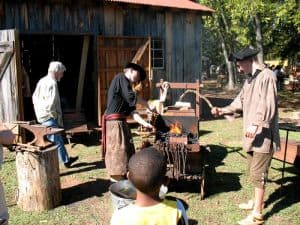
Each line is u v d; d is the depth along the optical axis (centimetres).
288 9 1532
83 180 612
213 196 535
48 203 494
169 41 1148
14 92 770
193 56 1208
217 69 4197
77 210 495
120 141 494
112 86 494
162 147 522
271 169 661
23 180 491
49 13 931
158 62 1138
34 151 482
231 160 714
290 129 525
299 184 582
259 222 443
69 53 1325
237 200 521
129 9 1058
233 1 1723
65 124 874
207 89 2586
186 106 759
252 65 437
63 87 1324
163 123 608
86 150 813
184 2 1214
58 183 511
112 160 496
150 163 186
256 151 435
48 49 1347
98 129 960
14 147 496
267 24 2088
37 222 458
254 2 1630
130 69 490
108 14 1023
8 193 552
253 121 423
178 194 542
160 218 187
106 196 543
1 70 780
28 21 904
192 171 538
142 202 191
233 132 991
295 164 557
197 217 469
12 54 762
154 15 1109
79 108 1036
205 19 2522
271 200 521
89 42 1093
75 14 970
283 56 2198
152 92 1106
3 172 649
